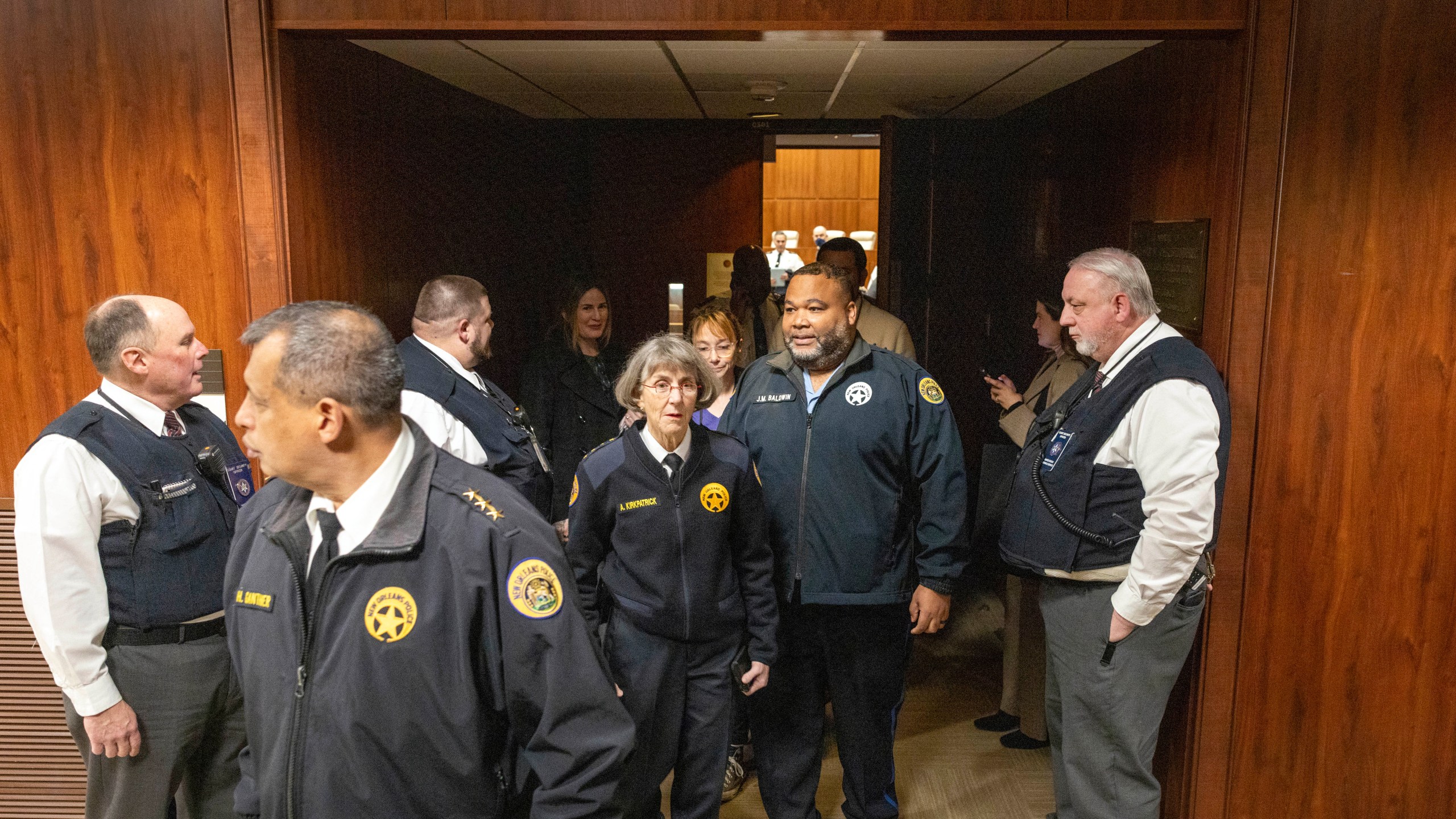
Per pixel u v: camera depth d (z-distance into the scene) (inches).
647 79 131.6
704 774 83.1
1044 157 145.3
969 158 170.1
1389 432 83.6
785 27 82.7
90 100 84.4
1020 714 118.0
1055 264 139.3
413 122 120.8
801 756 92.0
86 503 68.7
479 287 94.5
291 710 46.7
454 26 83.2
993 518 99.9
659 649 79.8
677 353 77.1
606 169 182.2
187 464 73.9
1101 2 81.5
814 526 87.0
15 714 93.5
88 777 75.8
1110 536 78.0
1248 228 82.3
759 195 183.2
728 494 79.9
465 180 141.4
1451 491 83.5
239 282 86.9
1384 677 87.0
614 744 47.9
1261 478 85.0
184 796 80.0
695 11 82.4
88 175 85.4
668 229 183.9
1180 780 91.8
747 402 91.4
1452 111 78.6
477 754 47.7
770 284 151.5
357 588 46.4
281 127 85.0
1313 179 81.3
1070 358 105.3
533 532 49.0
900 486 88.5
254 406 45.7
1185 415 72.7
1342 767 88.7
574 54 112.3
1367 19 79.0
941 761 111.8
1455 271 80.7
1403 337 82.2
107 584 71.0
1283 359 83.5
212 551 74.3
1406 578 85.3
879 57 112.9
